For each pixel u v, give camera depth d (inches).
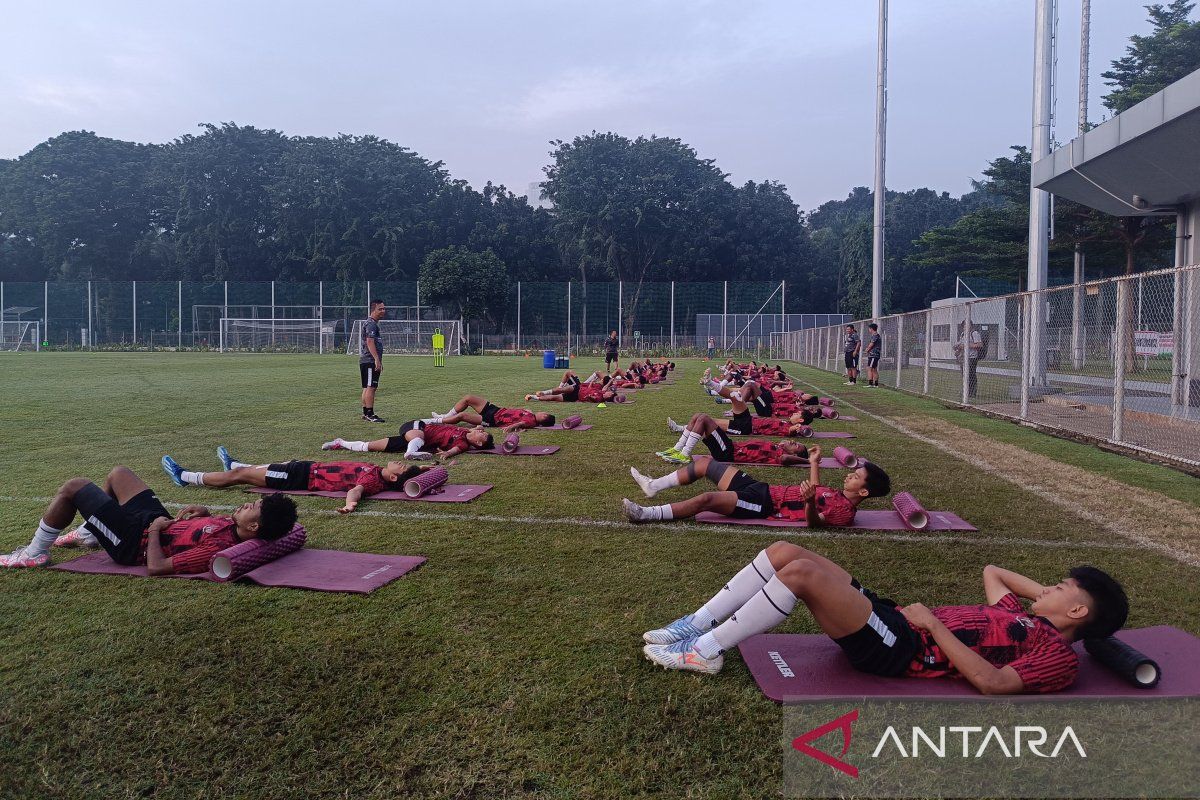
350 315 1971.0
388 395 604.4
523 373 943.0
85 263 2358.5
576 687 113.4
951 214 2923.2
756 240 2527.1
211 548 159.9
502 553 178.4
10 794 88.4
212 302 1974.7
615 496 240.4
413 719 104.3
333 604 144.5
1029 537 198.4
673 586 156.9
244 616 137.9
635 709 107.6
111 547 163.3
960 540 194.9
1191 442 360.5
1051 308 840.9
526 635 131.6
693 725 103.5
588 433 389.1
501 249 2364.7
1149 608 147.5
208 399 553.6
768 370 722.8
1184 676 116.7
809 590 112.3
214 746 97.8
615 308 1937.7
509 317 1989.4
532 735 100.8
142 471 274.1
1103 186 537.3
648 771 93.4
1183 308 484.1
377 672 117.4
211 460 299.7
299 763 94.4
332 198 2267.5
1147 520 217.0
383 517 211.2
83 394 582.9
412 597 148.9
